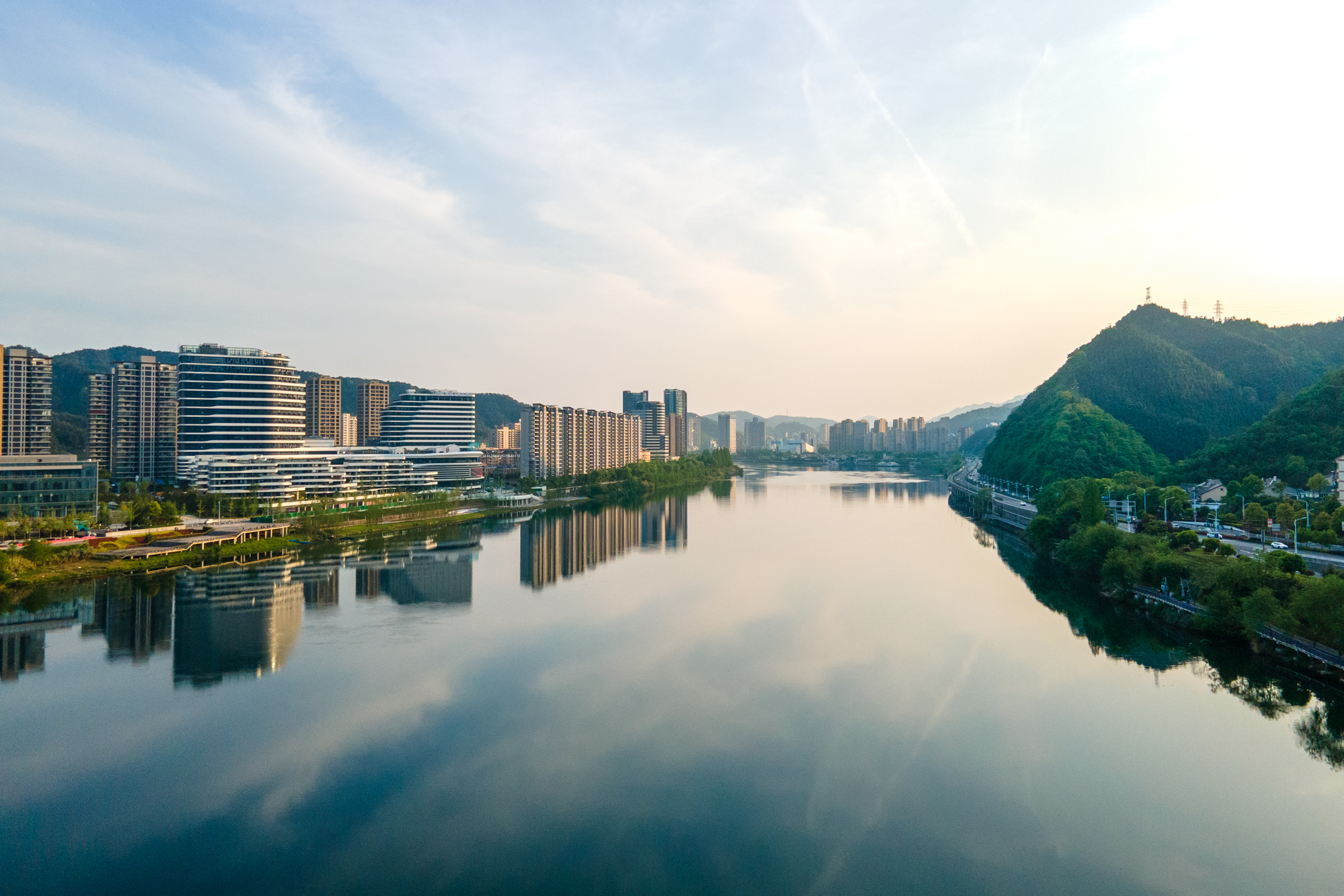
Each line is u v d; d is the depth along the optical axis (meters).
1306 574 146.00
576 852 84.69
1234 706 121.88
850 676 137.88
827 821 90.62
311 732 114.56
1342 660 119.00
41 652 151.50
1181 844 85.50
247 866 82.12
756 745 110.12
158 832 88.69
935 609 186.75
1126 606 178.88
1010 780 99.62
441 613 184.25
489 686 133.38
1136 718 117.81
